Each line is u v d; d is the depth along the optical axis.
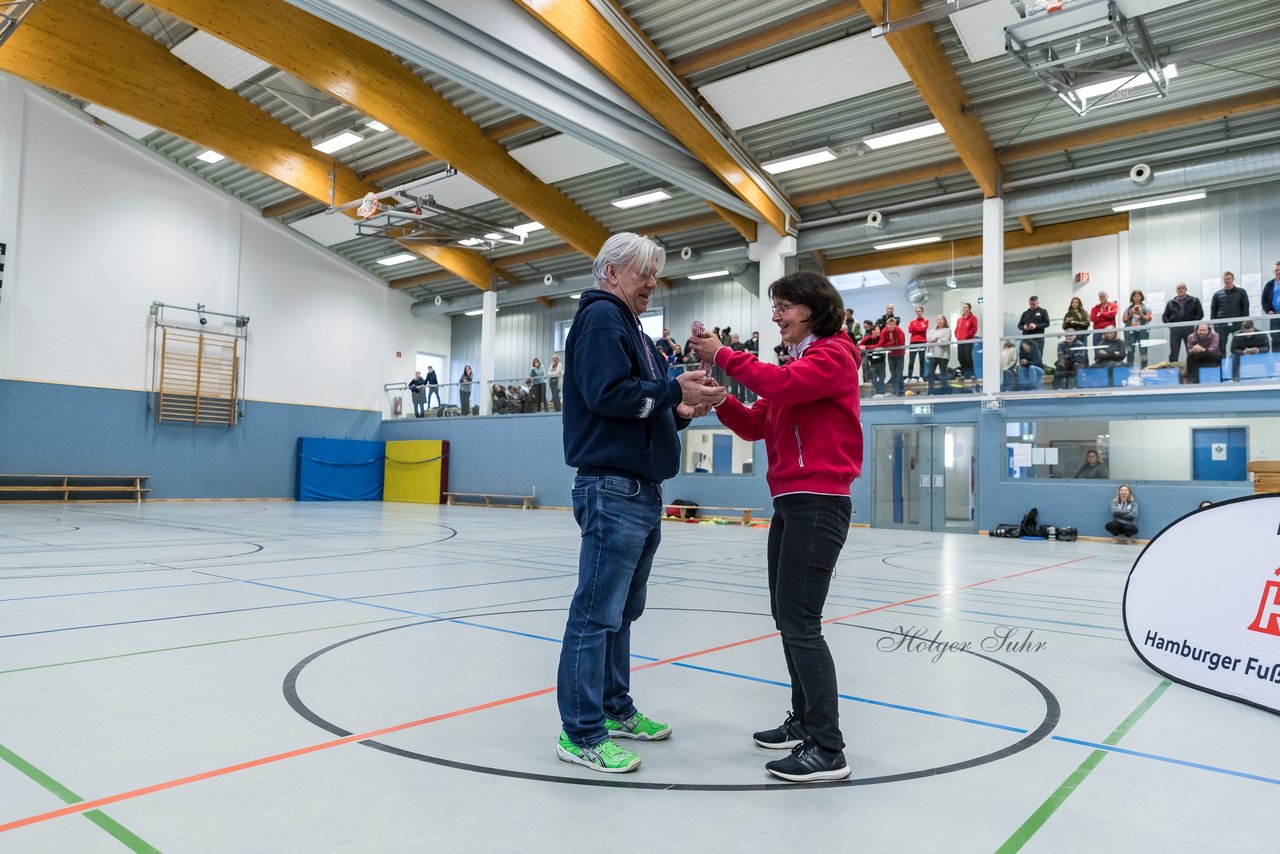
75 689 3.07
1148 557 3.91
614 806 2.08
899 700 3.19
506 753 2.47
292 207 21.45
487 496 22.59
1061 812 2.08
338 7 9.05
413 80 14.79
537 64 11.28
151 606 4.91
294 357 22.83
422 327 26.83
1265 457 12.32
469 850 1.79
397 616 4.78
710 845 1.84
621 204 17.81
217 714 2.79
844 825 1.98
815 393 2.33
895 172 16.33
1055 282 19.08
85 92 14.52
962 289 20.72
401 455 24.47
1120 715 3.03
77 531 10.38
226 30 11.95
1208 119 13.34
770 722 2.87
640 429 2.48
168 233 20.03
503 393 22.78
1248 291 15.08
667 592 6.22
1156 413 13.27
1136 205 15.61
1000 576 7.85
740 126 14.95
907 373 16.08
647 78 12.90
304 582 6.14
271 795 2.09
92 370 18.56
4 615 4.53
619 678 2.69
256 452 21.81
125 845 1.77
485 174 16.44
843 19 12.09
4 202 17.16
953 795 2.19
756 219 17.16
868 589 6.66
